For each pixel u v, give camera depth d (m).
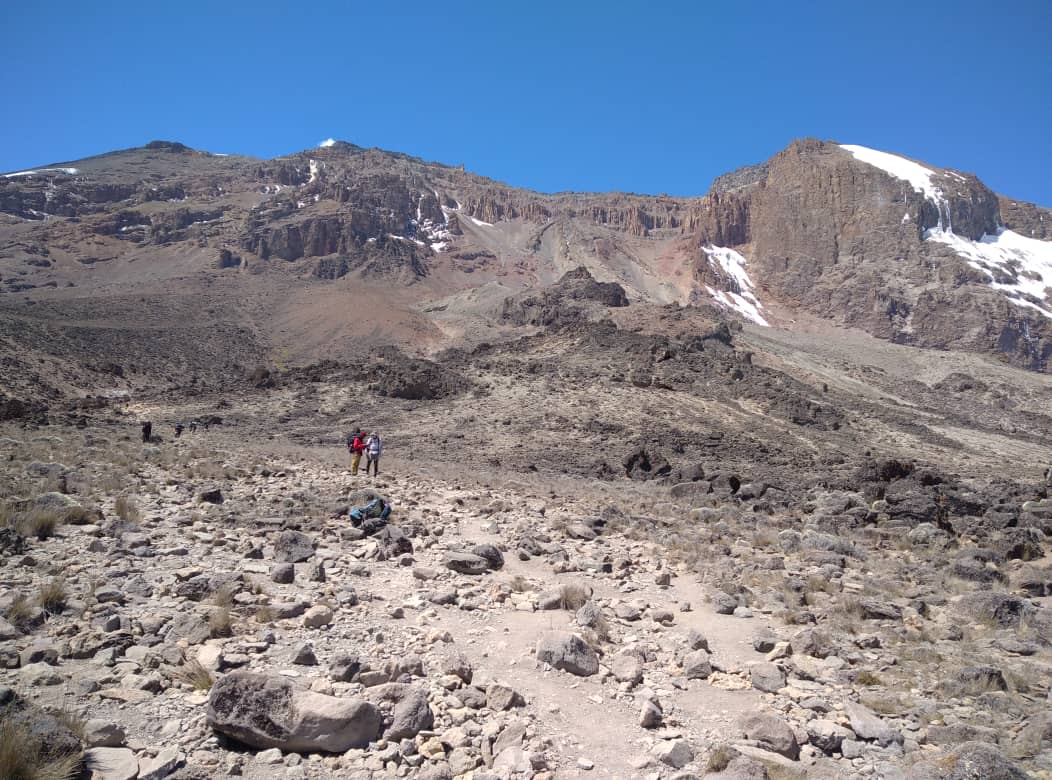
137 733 5.47
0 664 6.18
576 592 10.45
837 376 132.25
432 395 74.81
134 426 51.88
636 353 92.50
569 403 70.56
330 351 155.25
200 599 8.53
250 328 168.88
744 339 139.12
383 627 8.42
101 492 14.37
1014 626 11.02
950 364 181.25
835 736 6.63
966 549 17.77
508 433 60.50
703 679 8.11
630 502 24.42
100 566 9.31
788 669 8.47
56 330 122.00
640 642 9.19
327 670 6.93
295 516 14.08
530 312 166.62
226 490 16.69
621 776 5.82
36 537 10.35
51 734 4.91
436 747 5.84
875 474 37.00
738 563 14.54
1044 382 174.12
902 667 8.88
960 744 6.36
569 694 7.30
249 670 6.60
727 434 65.31
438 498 19.30
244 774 5.23
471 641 8.44
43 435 30.34
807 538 17.58
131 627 7.34
